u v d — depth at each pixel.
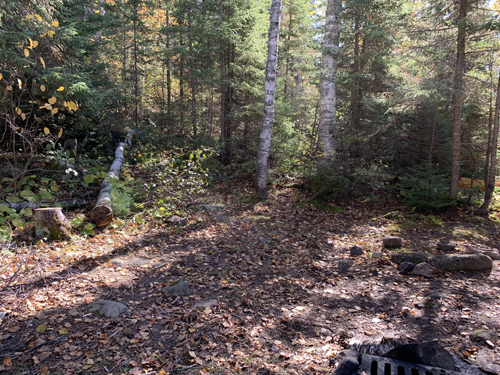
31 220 6.60
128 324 3.65
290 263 5.93
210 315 3.96
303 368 3.11
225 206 9.42
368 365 2.88
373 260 6.16
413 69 12.23
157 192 8.55
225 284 4.89
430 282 5.17
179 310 4.04
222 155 13.80
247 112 12.63
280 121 12.52
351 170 11.59
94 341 3.29
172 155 12.91
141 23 14.74
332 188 10.27
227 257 5.98
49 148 8.45
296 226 8.13
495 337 3.52
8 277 4.41
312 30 16.64
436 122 11.81
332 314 4.20
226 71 13.11
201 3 12.83
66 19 9.97
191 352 3.23
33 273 4.62
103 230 6.79
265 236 7.28
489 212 9.77
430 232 7.95
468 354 3.24
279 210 9.38
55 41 8.20
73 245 5.82
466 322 3.92
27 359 2.96
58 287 4.32
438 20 9.69
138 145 13.10
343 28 11.94
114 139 13.00
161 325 3.71
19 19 7.18
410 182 10.55
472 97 10.13
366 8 9.88
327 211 9.53
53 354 3.06
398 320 4.02
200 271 5.31
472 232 7.95
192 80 13.33
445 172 12.22
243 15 12.41
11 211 6.37
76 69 9.54
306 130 16.30
